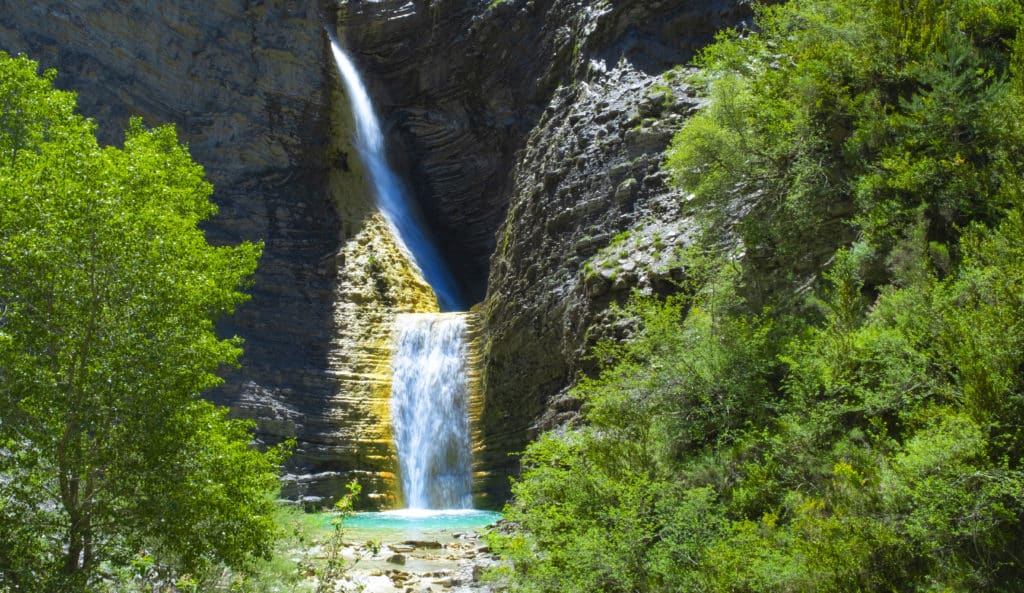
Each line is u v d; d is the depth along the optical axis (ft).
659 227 56.18
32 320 20.86
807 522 19.99
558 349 60.29
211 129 90.74
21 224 20.71
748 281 33.45
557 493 26.86
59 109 29.99
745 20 66.44
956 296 21.76
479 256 104.53
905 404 21.40
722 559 20.21
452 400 73.77
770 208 34.63
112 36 86.79
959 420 18.29
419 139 108.17
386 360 79.92
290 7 100.53
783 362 27.76
